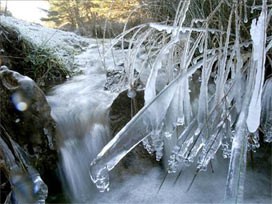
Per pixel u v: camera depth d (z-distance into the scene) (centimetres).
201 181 121
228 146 93
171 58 109
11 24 212
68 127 144
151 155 129
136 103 126
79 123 145
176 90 93
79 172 139
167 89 86
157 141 102
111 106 134
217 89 90
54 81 202
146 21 162
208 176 120
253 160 117
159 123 88
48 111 133
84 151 141
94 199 128
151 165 130
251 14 111
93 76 204
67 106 156
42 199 118
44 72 204
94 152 139
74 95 170
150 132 87
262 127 98
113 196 125
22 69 198
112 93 161
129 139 81
